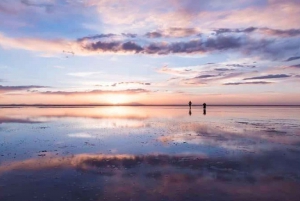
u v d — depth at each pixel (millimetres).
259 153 16328
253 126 31812
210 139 21906
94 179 11484
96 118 50375
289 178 11461
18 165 13797
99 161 14688
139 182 11109
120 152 17062
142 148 18344
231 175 11977
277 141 20562
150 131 27719
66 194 9805
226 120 41719
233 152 16688
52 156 15938
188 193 9867
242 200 9195
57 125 35438
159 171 12688
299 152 16562
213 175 12008
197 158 15195
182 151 17203
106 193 9883
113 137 23688
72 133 26703
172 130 28312
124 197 9508
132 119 46406
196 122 38219
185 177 11758
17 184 10852
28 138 23516
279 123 35844
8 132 27844
